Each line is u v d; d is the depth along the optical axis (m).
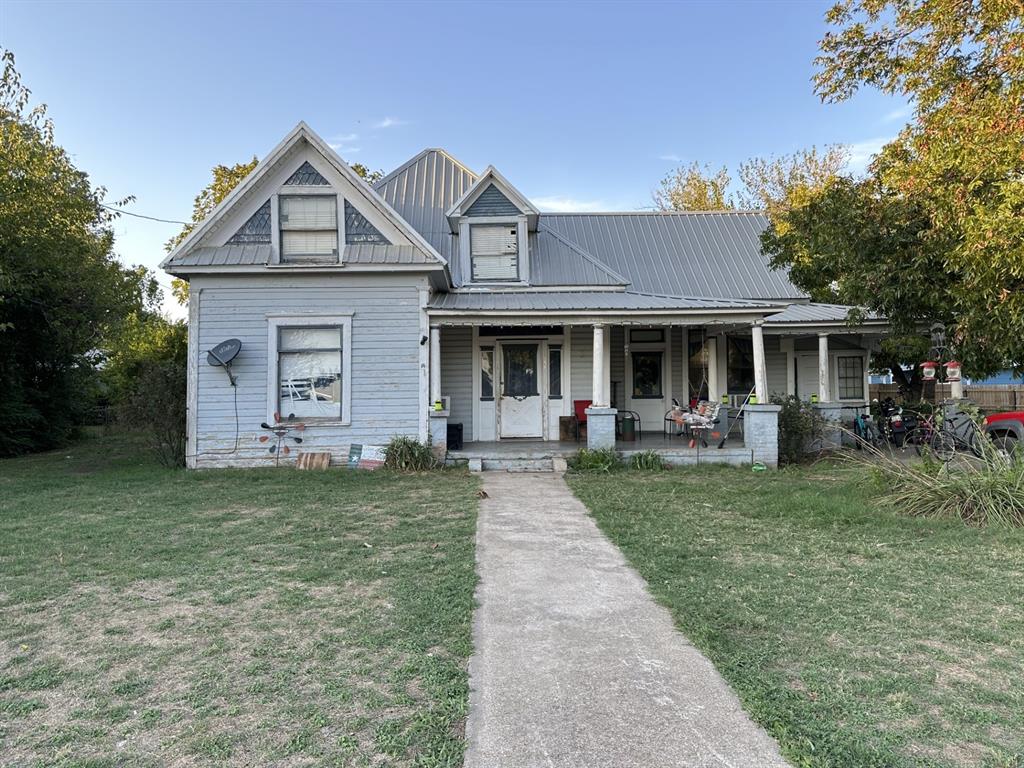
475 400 13.71
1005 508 6.73
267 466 11.80
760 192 32.28
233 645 3.87
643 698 3.17
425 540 6.36
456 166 15.94
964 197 8.05
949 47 9.71
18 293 14.05
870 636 3.90
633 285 14.76
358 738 2.86
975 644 3.79
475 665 3.56
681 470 11.13
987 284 7.22
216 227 11.92
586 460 11.14
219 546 6.20
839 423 12.83
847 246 10.16
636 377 14.81
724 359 14.98
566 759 2.66
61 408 18.16
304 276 11.92
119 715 3.07
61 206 15.17
